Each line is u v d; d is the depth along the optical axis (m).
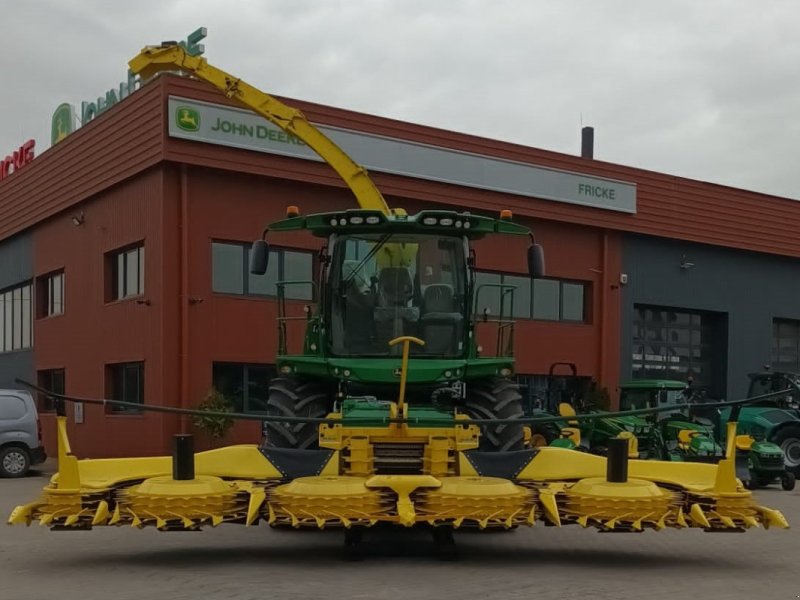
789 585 7.39
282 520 7.39
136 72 14.95
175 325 18.91
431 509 7.37
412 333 9.77
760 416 19.88
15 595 6.71
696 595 6.89
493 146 23.08
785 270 29.88
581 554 8.84
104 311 21.20
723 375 28.11
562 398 24.66
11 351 27.12
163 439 18.61
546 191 23.91
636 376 26.28
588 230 25.22
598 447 18.89
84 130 21.94
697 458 17.17
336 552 8.70
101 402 7.44
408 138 21.69
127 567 7.89
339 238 9.88
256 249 10.20
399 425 8.26
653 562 8.46
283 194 20.34
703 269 27.67
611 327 25.45
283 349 10.19
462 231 9.82
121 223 20.47
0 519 11.64
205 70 14.46
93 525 7.44
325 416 9.54
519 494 7.45
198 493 7.41
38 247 25.12
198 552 8.76
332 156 14.08
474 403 9.91
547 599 6.57
